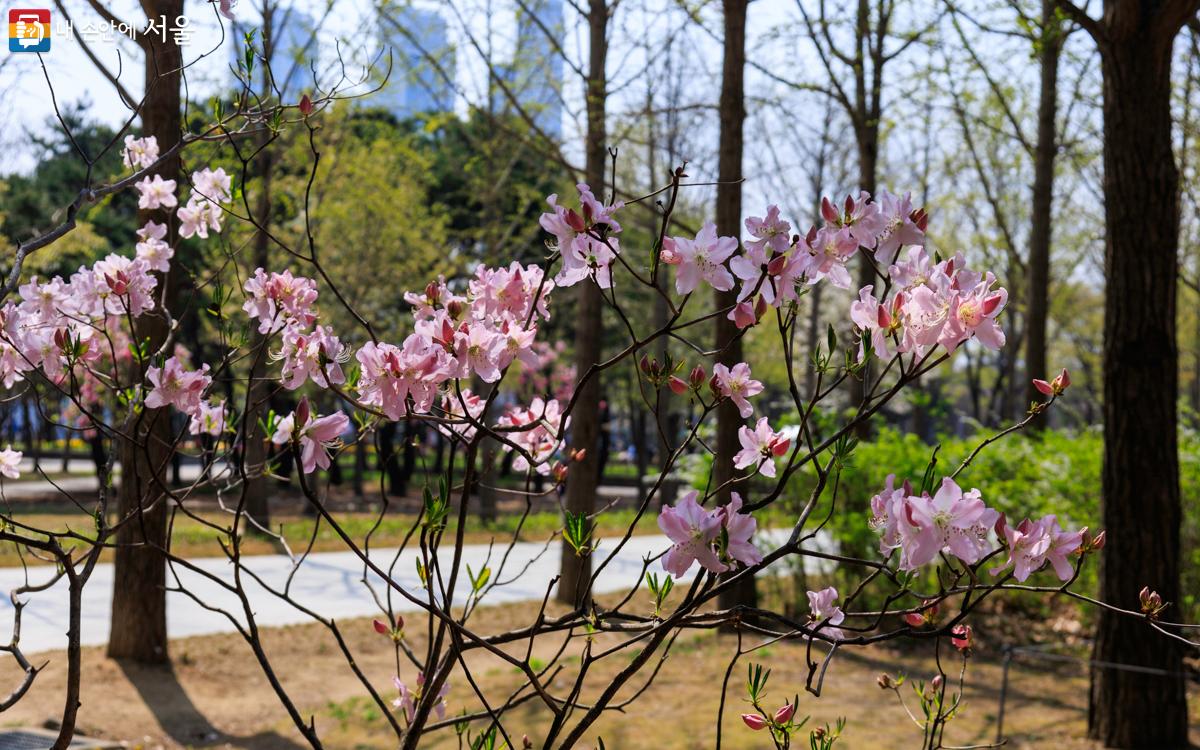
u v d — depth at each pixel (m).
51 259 15.68
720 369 1.90
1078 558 1.71
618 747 6.03
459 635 1.93
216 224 2.79
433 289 2.07
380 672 8.30
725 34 9.23
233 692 7.57
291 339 1.90
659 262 1.75
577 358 10.89
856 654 8.38
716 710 6.68
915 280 1.77
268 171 12.77
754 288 1.76
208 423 2.33
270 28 11.16
